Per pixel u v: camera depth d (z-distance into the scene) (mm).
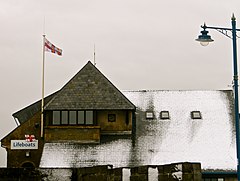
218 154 59906
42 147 62312
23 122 66438
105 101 63250
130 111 63750
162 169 35812
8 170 36844
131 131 63344
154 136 63000
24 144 62406
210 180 57719
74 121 63219
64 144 62281
